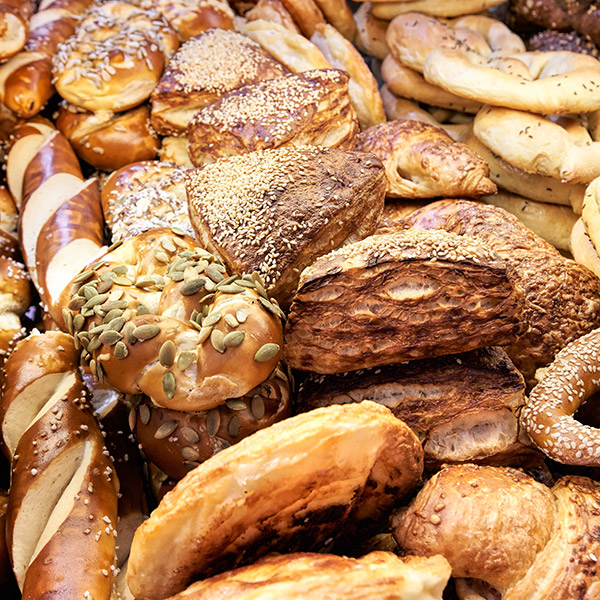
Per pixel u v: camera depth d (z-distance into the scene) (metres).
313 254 0.52
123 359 0.46
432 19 0.72
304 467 0.41
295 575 0.39
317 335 0.49
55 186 0.66
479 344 0.50
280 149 0.56
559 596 0.43
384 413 0.43
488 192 0.65
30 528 0.49
